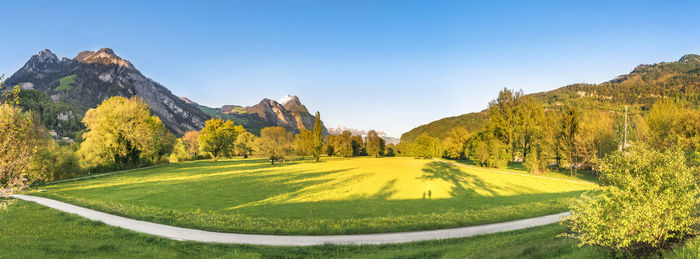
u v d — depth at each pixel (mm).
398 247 16672
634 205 9078
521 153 90062
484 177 61562
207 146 102188
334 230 20484
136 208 27266
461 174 66625
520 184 52719
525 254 11883
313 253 15664
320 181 53750
